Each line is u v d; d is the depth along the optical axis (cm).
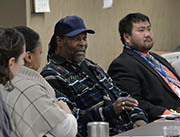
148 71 413
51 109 257
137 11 597
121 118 362
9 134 220
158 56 455
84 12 495
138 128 300
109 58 546
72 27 354
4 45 220
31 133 252
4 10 409
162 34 674
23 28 273
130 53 421
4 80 220
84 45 357
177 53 489
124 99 333
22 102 252
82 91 348
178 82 434
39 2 419
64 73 343
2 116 214
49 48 367
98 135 227
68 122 266
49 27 441
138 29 424
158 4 654
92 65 373
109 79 383
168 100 416
